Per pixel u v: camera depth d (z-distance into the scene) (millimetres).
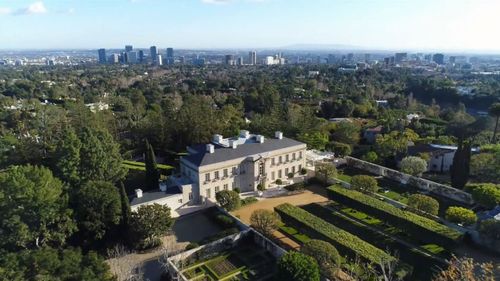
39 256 35875
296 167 84000
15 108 147000
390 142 93125
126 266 48406
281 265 43031
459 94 187125
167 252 51406
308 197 73750
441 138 103875
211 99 165250
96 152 66875
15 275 33781
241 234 55719
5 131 108688
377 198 70375
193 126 99562
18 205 49969
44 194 50469
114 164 70375
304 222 57188
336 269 44594
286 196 74375
